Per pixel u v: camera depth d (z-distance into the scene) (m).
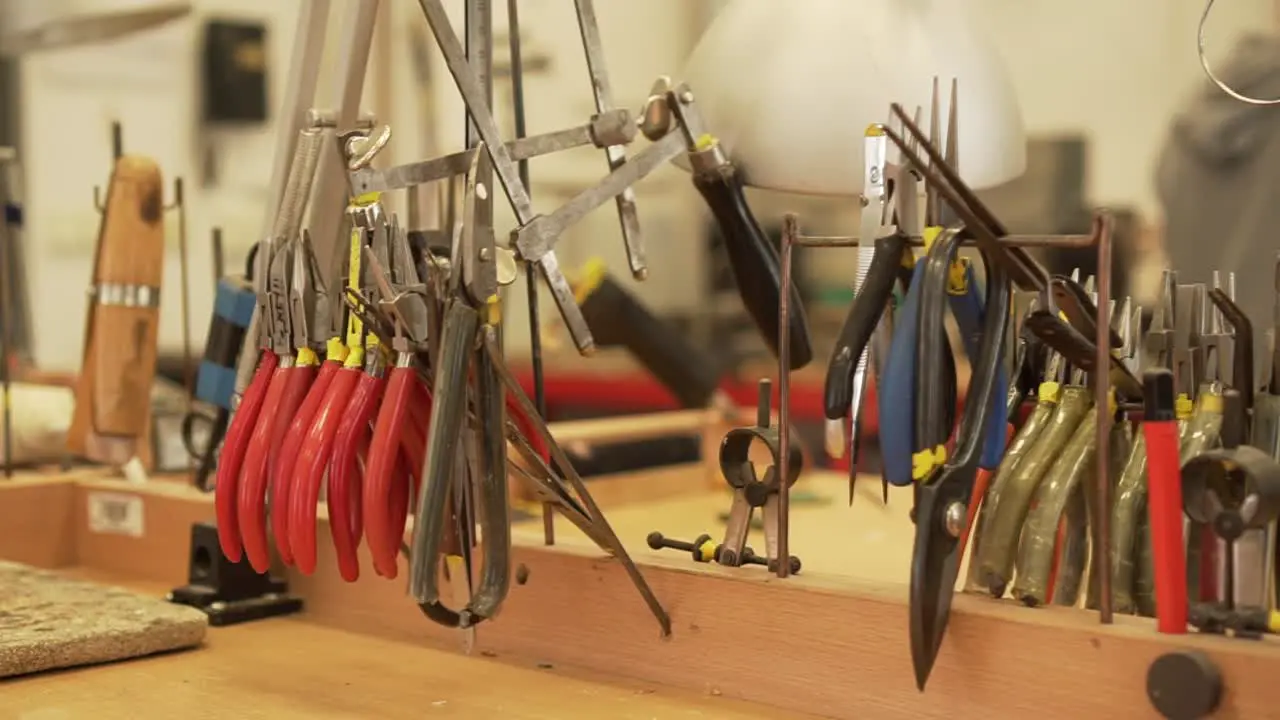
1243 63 1.84
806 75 1.11
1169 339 0.99
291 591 1.22
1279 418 0.95
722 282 2.85
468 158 1.05
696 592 1.04
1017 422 1.00
